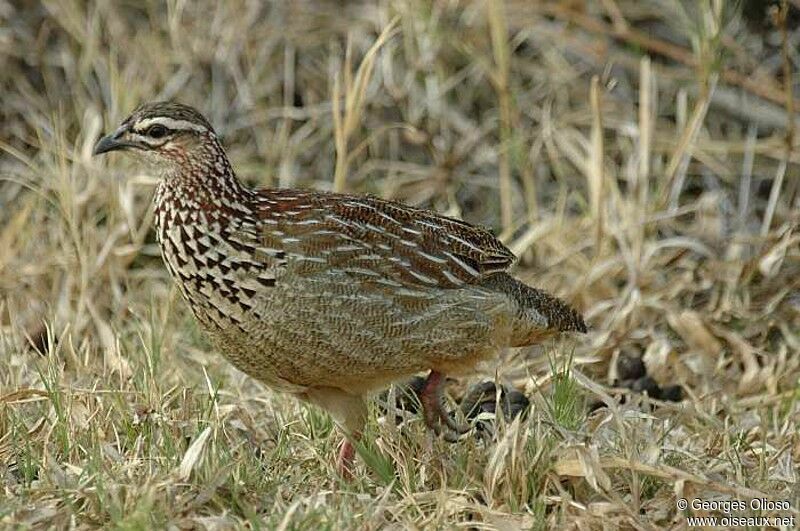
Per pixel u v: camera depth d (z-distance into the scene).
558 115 15.04
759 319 12.53
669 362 11.69
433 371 9.41
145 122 8.85
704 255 13.45
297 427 9.73
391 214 9.27
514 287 9.68
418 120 14.91
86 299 11.92
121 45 15.14
